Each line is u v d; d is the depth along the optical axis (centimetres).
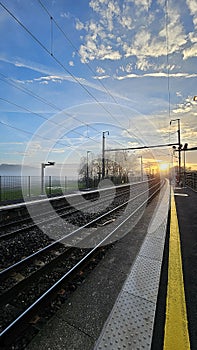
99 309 294
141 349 218
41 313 292
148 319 261
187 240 564
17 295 348
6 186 1524
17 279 415
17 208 1117
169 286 333
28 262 481
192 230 661
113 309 280
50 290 322
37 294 352
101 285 360
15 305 320
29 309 277
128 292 320
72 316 279
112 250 534
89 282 371
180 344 220
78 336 244
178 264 413
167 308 280
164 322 256
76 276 399
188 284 339
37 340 239
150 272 385
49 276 418
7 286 390
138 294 314
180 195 1747
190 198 1534
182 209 1047
